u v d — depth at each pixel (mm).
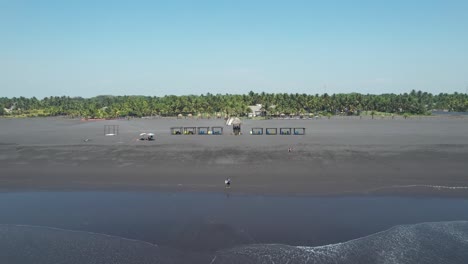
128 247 23781
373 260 22031
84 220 28469
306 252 22922
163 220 28141
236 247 23516
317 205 31250
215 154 54094
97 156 53281
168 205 31531
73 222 28109
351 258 22250
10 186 38000
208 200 32750
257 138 76562
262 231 25922
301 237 24984
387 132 90500
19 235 25891
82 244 24328
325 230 26109
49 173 42969
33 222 28266
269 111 194000
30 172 43562
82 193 35406
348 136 79938
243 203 31812
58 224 27781
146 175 41531
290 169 43562
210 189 36031
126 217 28906
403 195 33812
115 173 42625
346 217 28500
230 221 27734
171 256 22516
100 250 23438
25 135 87125
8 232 26422
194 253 22828
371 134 84688
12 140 75375
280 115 192125
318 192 34812
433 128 104875
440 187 36000
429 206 30922
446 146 60719
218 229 26281
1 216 29578
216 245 23828
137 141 71625
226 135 84000
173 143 67812
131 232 26078
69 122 156875
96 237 25344
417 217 28547
